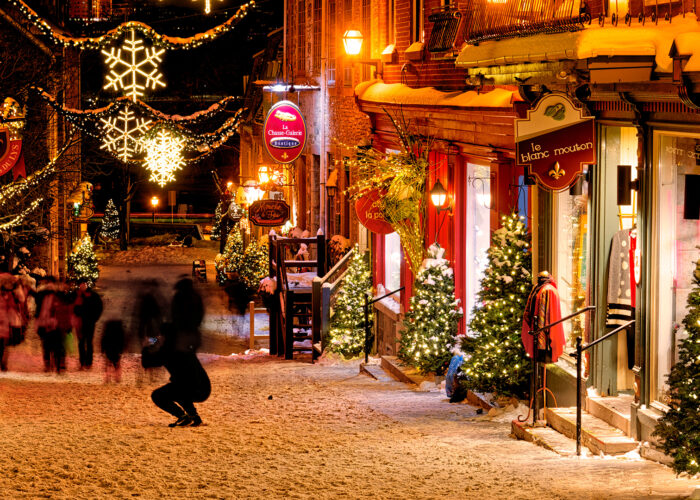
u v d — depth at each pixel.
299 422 13.67
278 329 28.45
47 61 31.08
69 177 38.22
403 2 19.92
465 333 17.42
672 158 10.04
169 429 13.10
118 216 69.94
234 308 41.81
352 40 22.20
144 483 9.50
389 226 20.06
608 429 11.03
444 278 17.06
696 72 8.52
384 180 19.61
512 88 14.27
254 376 20.12
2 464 10.41
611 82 9.82
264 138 28.12
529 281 13.63
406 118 19.36
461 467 9.98
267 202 32.34
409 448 11.24
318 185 30.92
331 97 27.52
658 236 10.27
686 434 8.88
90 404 15.79
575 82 10.62
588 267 12.02
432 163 18.72
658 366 10.37
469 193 17.12
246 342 33.09
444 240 18.03
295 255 32.56
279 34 42.56
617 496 8.20
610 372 11.82
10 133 19.38
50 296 21.48
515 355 13.52
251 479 9.65
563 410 12.02
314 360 24.20
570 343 12.81
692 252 9.77
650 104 10.10
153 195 94.94
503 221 13.96
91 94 55.16
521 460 10.40
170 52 72.38
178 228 79.00
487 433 12.35
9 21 29.00
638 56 9.45
